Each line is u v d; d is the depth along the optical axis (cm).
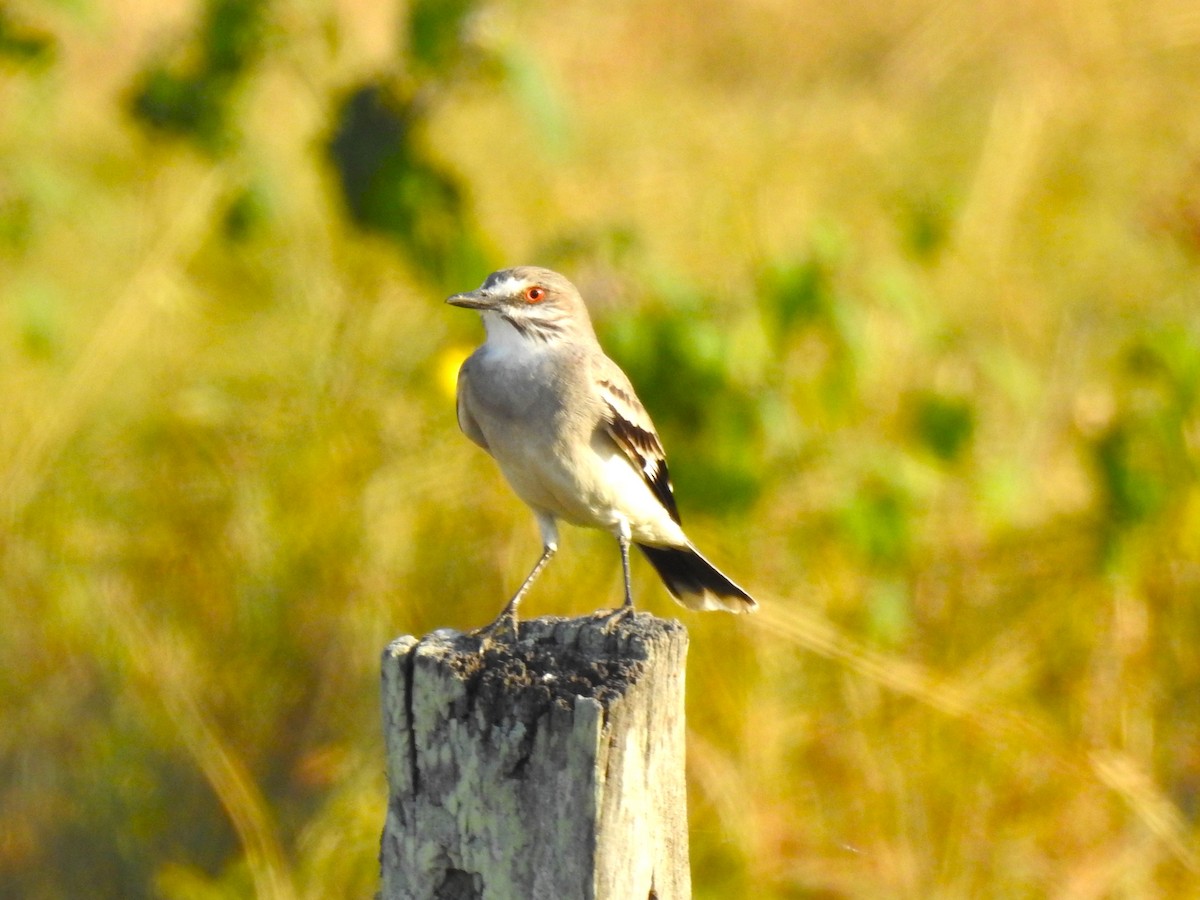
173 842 1069
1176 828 1084
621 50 2575
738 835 1055
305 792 1099
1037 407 1361
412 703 596
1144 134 1958
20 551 1191
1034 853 1073
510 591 1187
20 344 1367
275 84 1714
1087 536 1233
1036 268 1656
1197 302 1509
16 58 1305
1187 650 1191
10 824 1070
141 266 1392
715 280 1438
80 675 1126
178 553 1201
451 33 1150
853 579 1204
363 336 1310
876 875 1055
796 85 2369
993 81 2130
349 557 1176
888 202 1653
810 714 1134
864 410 1294
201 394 1288
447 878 595
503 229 1723
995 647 1197
